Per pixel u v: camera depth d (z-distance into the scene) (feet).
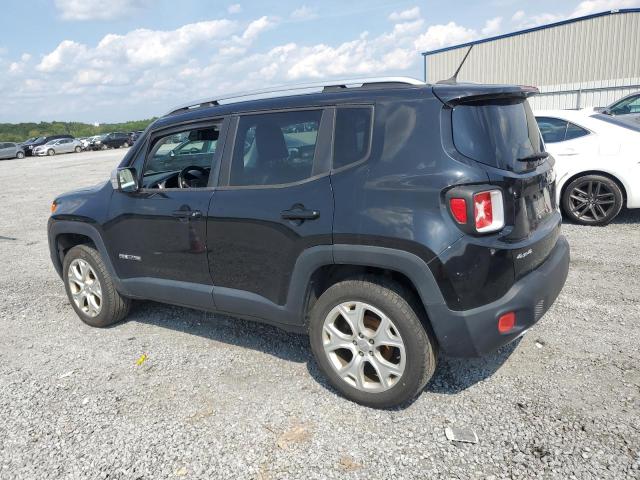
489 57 98.17
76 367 12.60
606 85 86.43
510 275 9.04
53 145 125.70
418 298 9.56
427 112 9.14
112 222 13.53
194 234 11.84
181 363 12.47
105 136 139.74
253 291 11.27
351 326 9.98
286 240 10.34
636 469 8.00
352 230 9.39
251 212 10.78
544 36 90.99
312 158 10.23
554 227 10.72
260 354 12.71
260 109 11.16
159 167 13.34
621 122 22.25
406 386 9.53
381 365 9.78
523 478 8.03
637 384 10.27
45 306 17.11
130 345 13.65
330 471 8.46
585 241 20.40
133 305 15.78
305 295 10.48
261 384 11.29
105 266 14.20
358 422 9.73
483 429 9.25
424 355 9.36
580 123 22.72
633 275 16.30
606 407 9.59
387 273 9.85
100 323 14.76
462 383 10.78
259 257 10.88
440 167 8.82
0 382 12.05
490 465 8.36
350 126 9.88
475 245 8.66
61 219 14.75
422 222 8.82
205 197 11.66
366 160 9.55
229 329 14.30
